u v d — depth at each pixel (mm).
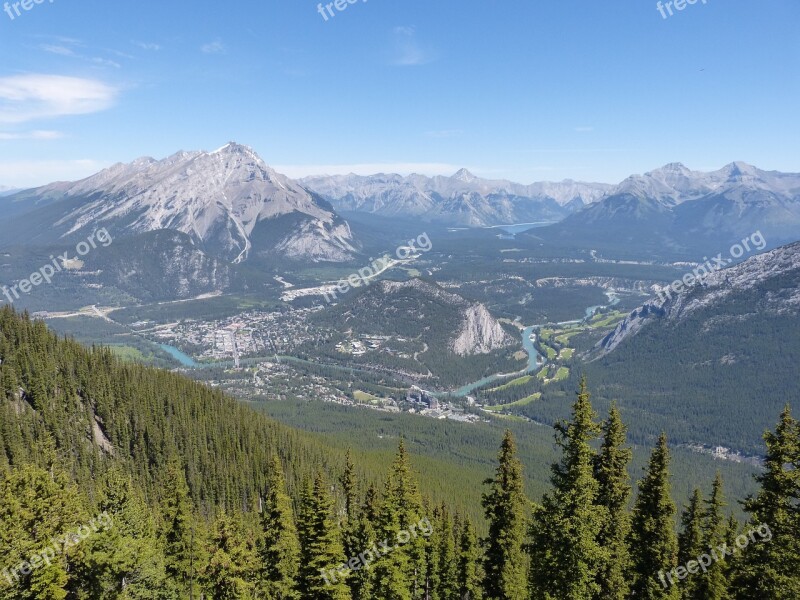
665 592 53750
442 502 104625
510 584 55781
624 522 50562
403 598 67688
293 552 69812
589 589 47812
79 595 63906
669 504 54125
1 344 150000
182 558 75062
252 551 70125
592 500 47812
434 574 86938
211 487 146000
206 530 79312
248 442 168250
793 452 43938
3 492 59031
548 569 48188
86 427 146625
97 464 131875
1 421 123125
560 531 46344
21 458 112875
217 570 68000
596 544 46750
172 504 76500
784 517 44031
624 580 51812
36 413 138500
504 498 56438
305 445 182500
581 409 47469
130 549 67875
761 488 46750
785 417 44906
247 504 147750
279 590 68062
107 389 161000
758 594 45031
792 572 43219
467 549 83062
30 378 143500
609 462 50656
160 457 147625
